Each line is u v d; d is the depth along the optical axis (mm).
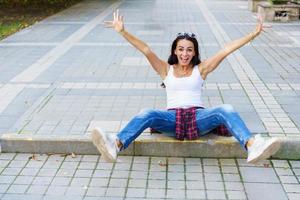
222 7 17375
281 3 13398
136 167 4355
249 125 4973
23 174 4246
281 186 3994
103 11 15922
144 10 16312
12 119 5309
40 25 12719
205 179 4125
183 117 4301
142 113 4152
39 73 7375
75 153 4625
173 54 4340
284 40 10148
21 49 9398
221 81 6766
